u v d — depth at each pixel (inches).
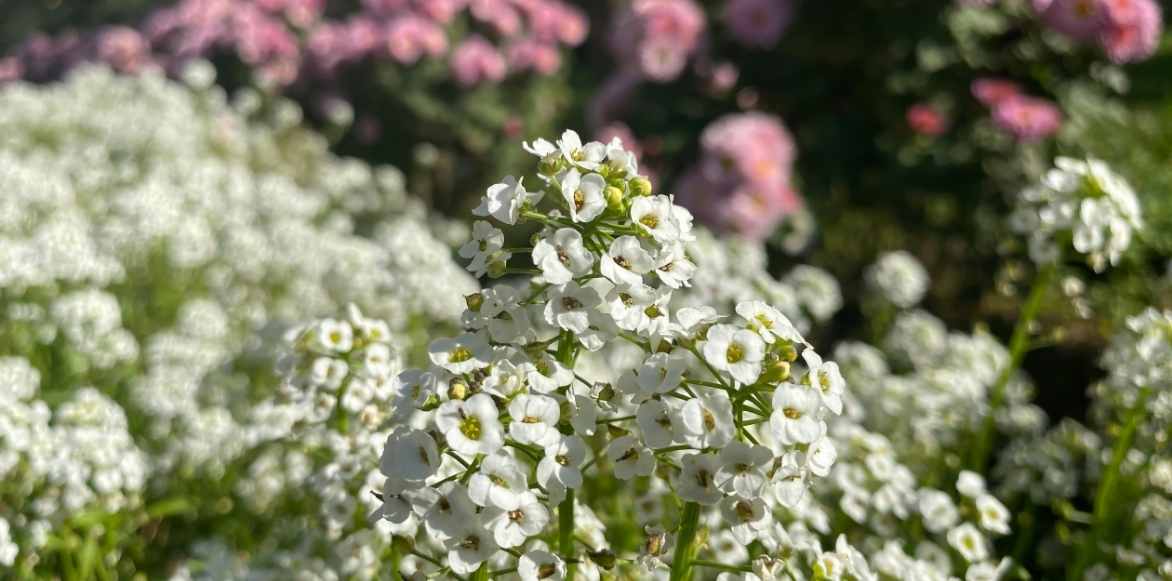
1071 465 153.6
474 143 356.8
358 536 122.6
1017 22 265.9
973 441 176.1
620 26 309.0
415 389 90.6
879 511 136.0
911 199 275.4
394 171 334.6
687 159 297.4
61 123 322.3
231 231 246.7
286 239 251.9
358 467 123.2
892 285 217.3
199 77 364.2
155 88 351.6
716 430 84.6
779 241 268.8
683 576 92.7
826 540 145.9
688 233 92.2
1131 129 279.9
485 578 92.1
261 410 155.6
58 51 478.6
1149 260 238.1
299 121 389.1
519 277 289.0
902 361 206.8
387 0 364.2
